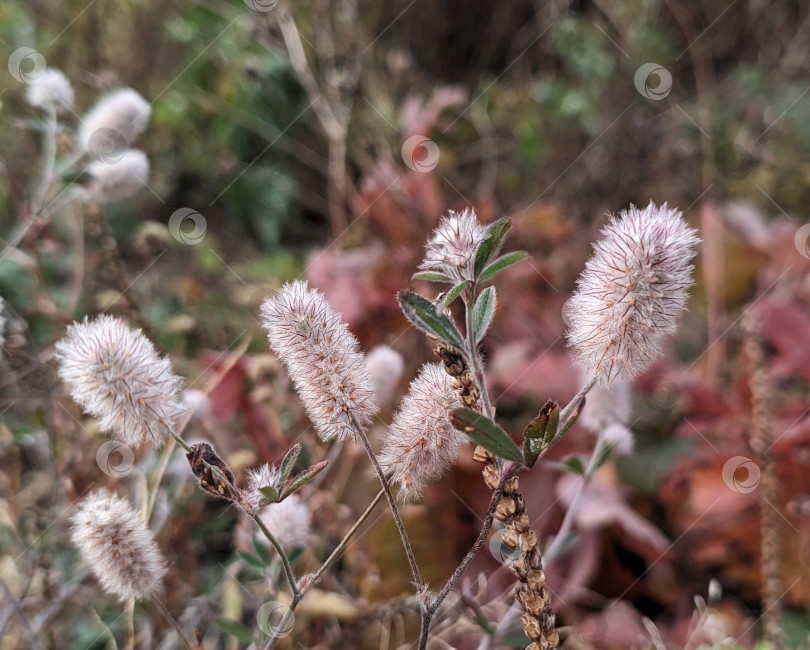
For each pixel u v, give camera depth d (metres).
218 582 0.21
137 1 0.36
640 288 0.08
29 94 0.21
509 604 0.18
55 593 0.19
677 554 0.22
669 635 0.20
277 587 0.16
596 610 0.21
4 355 0.19
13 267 0.27
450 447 0.10
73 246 0.30
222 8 0.36
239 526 0.18
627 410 0.15
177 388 0.10
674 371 0.23
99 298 0.25
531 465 0.09
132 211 0.34
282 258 0.33
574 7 0.45
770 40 0.44
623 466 0.22
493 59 0.44
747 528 0.21
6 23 0.34
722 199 0.34
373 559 0.20
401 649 0.17
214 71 0.37
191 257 0.33
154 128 0.36
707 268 0.29
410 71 0.38
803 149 0.38
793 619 0.21
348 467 0.19
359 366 0.10
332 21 0.35
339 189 0.30
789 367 0.23
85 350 0.09
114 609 0.18
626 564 0.22
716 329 0.28
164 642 0.17
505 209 0.35
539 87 0.39
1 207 0.30
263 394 0.19
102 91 0.34
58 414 0.22
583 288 0.09
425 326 0.09
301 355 0.09
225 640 0.20
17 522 0.20
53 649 0.18
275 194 0.36
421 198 0.27
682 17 0.42
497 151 0.35
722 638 0.17
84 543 0.11
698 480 0.21
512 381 0.23
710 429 0.23
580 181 0.36
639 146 0.36
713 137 0.36
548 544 0.17
